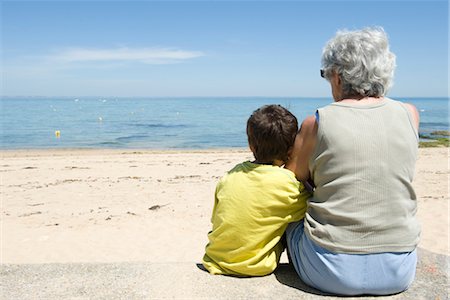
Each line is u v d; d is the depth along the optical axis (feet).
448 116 205.36
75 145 90.12
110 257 22.02
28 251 23.00
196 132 123.34
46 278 9.55
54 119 180.24
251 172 8.94
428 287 8.73
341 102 8.04
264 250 8.97
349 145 7.64
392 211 7.69
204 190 37.24
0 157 64.59
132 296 8.68
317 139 7.93
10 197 35.22
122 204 32.68
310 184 9.14
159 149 83.46
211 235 9.39
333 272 7.93
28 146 87.45
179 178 43.04
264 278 9.18
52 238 25.08
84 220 28.60
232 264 9.19
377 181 7.63
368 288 7.98
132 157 62.95
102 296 8.71
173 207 31.65
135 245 23.84
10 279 9.53
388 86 8.04
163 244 23.99
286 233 9.28
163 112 263.29
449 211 28.84
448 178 40.55
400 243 7.78
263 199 8.71
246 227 8.84
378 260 7.77
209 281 9.09
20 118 186.39
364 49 7.72
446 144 79.46
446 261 10.16
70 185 39.70
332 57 8.05
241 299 8.38
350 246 7.77
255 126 8.82
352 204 7.69
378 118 7.78
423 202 31.37
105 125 148.05
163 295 8.66
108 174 45.80
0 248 23.45
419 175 42.27
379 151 7.64
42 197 35.14
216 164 53.57
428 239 23.45
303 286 8.79
